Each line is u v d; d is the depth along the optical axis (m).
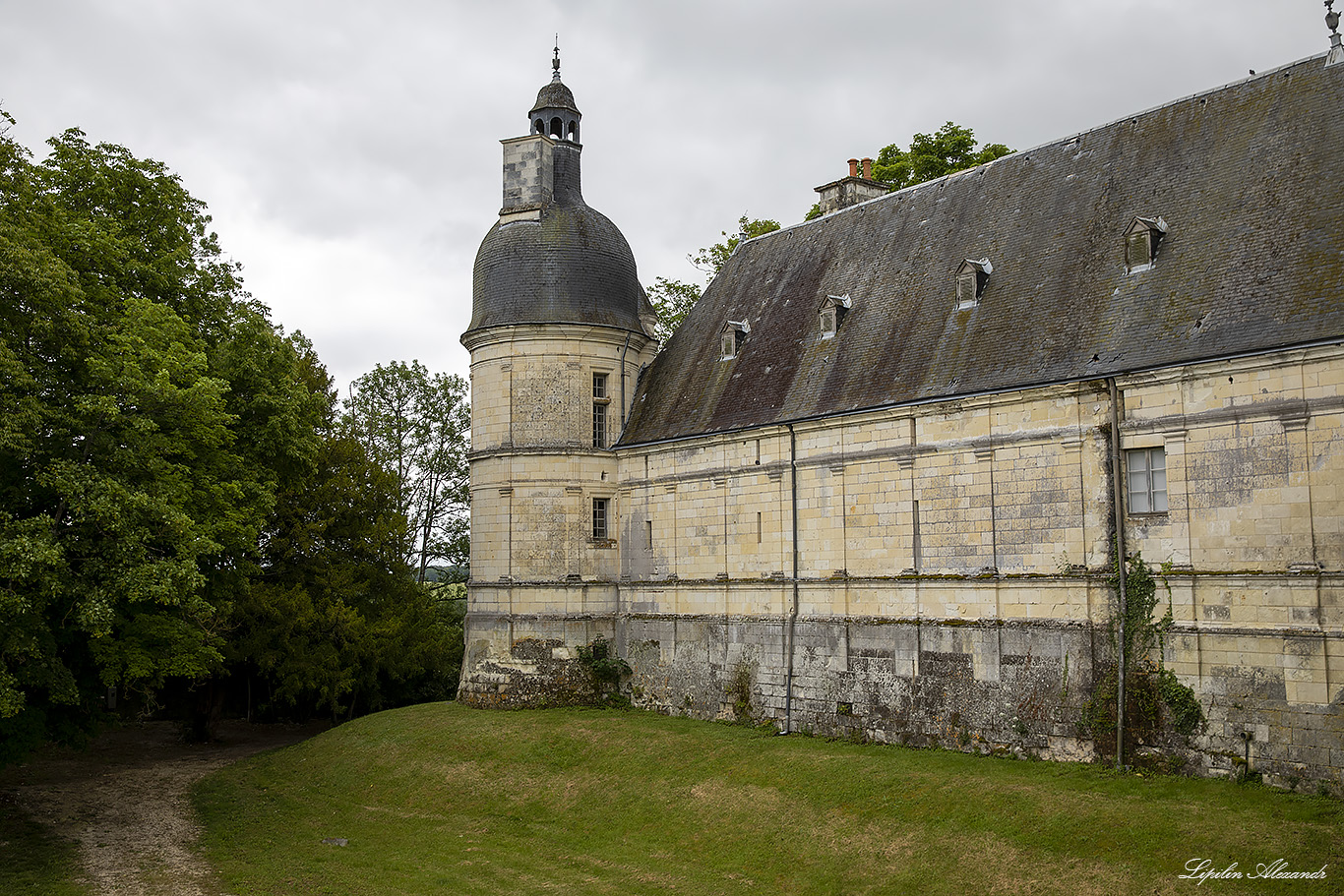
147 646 27.25
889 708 27.84
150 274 29.84
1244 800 20.27
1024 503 25.33
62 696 23.70
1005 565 25.61
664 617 34.66
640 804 26.42
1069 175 28.61
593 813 26.64
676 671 34.09
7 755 25.31
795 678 30.30
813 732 29.58
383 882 22.67
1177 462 22.77
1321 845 17.91
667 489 35.12
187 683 43.25
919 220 32.16
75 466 22.38
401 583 44.75
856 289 32.34
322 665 39.91
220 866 24.16
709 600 33.25
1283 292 21.81
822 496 30.09
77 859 24.73
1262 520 21.42
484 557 37.03
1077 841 19.66
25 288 22.08
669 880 21.98
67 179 30.62
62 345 23.55
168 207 32.44
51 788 32.72
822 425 30.00
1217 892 17.45
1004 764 24.31
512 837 25.86
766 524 31.61
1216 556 22.08
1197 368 22.39
